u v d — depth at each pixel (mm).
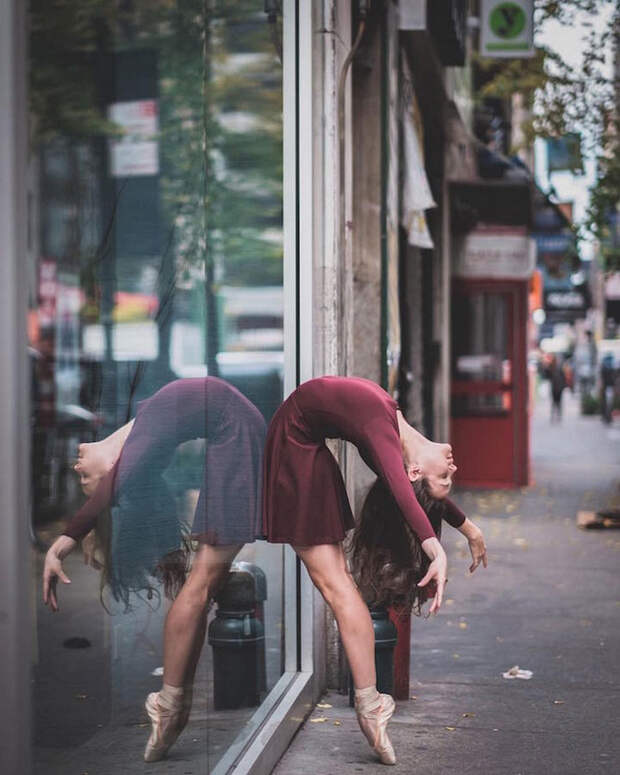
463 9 10328
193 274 3875
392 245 7938
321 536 4254
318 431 4270
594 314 43719
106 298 3146
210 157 4117
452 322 15438
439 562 3916
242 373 4492
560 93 13539
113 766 3215
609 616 7305
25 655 2576
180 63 3752
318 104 5363
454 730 4906
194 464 3838
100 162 3107
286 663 5234
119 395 3254
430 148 14094
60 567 2889
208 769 3920
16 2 2484
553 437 26703
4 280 2467
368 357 7395
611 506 13055
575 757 4555
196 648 3811
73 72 2928
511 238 14867
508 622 7145
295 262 5305
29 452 2568
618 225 16078
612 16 13008
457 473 15500
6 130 2467
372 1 7176
